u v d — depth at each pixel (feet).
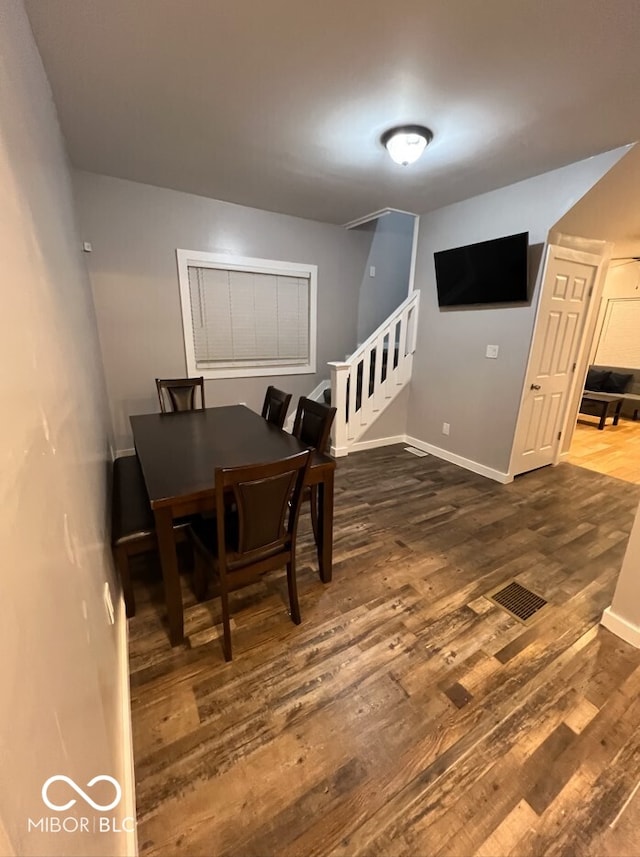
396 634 5.71
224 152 8.52
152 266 11.57
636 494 10.64
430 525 8.86
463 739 4.26
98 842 2.44
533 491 10.75
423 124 7.13
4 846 1.18
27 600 1.67
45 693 1.77
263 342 14.12
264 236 13.11
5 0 3.05
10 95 2.85
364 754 4.10
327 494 6.29
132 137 7.88
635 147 7.68
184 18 4.75
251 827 3.51
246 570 5.25
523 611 6.21
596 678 5.02
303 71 5.72
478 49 5.19
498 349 11.10
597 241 10.84
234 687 4.83
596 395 18.20
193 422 8.39
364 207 12.37
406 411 14.79
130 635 5.60
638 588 5.44
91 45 5.17
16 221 2.48
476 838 3.45
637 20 4.61
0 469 1.51
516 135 7.47
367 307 16.33
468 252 10.91
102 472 6.32
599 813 3.62
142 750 4.10
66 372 3.92
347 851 3.35
